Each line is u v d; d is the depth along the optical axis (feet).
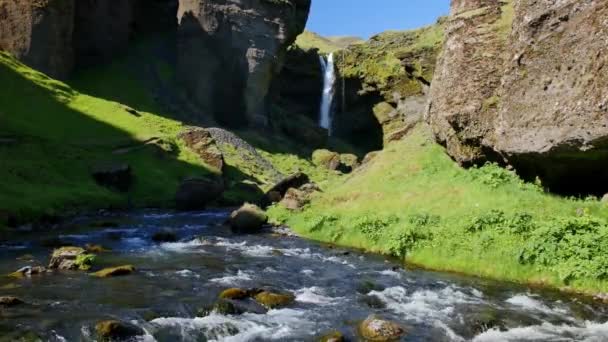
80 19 247.50
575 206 68.69
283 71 326.24
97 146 166.09
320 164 248.52
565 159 69.67
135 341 37.76
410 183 93.20
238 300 48.34
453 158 94.99
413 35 321.32
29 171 127.85
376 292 52.80
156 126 199.93
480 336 40.73
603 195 70.69
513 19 82.89
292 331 40.81
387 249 72.79
